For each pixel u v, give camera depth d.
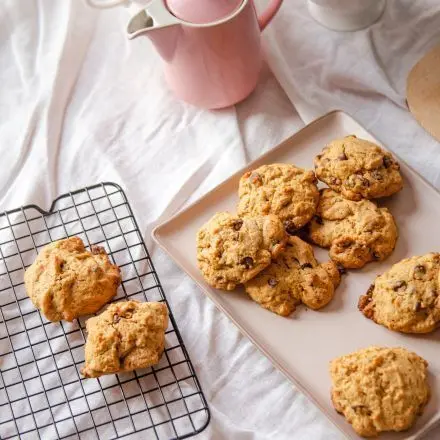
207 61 0.88
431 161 0.90
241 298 0.82
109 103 0.97
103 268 0.83
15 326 0.85
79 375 0.81
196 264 0.84
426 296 0.78
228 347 0.83
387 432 0.75
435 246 0.83
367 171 0.84
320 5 0.94
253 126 0.94
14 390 0.82
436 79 0.90
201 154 0.93
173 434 0.80
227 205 0.87
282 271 0.81
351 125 0.89
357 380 0.75
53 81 0.97
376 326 0.80
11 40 1.00
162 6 0.85
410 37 0.96
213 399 0.81
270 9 0.91
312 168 0.88
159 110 0.96
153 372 0.81
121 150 0.94
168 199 0.90
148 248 0.88
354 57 0.94
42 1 1.01
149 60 0.99
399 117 0.93
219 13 0.86
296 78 0.95
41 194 0.92
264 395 0.81
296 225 0.83
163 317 0.80
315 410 0.80
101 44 1.00
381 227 0.82
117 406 0.81
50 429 0.80
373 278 0.82
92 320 0.80
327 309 0.81
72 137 0.96
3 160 0.95
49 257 0.83
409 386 0.75
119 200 0.91
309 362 0.79
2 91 0.99
